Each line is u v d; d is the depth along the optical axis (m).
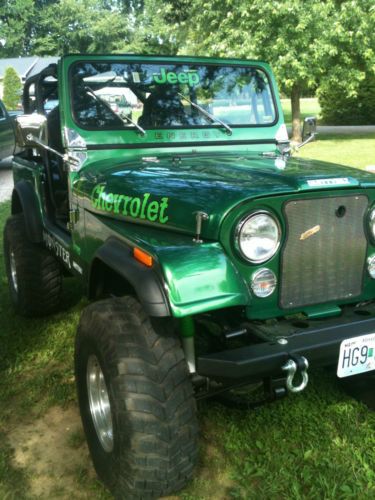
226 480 2.54
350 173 2.62
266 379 2.40
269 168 2.71
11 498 2.47
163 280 2.14
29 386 3.37
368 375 2.97
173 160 3.10
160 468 2.24
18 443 2.85
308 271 2.45
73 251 3.30
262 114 3.80
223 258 2.23
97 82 3.35
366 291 2.64
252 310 2.38
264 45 13.09
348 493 2.42
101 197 2.86
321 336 2.35
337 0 13.55
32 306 4.23
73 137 3.25
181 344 2.36
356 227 2.51
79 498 2.47
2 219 7.59
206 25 14.01
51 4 50.00
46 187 4.00
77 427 2.98
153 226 2.52
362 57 13.52
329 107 21.23
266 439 2.80
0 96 42.06
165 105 3.51
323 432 2.85
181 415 2.23
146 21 38.91
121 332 2.28
